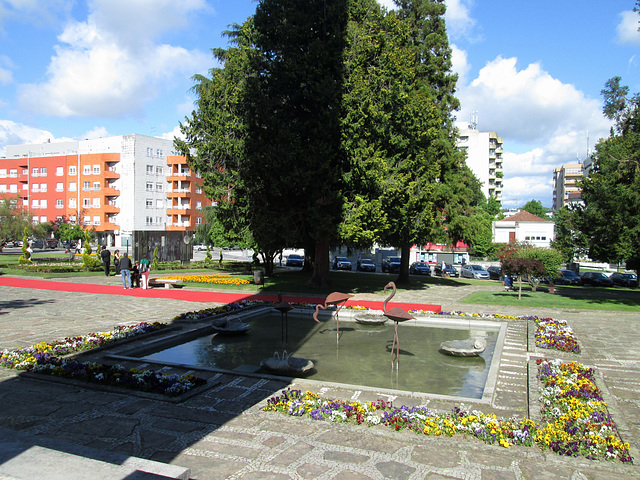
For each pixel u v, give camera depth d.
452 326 12.88
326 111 17.11
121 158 60.69
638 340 11.05
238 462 4.46
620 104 23.78
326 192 17.27
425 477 4.23
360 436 5.12
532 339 10.56
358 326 12.68
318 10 18.47
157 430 5.19
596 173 23.97
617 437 5.23
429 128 21.34
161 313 13.63
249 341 10.58
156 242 33.06
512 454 4.73
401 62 19.58
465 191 25.72
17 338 9.89
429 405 6.28
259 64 18.64
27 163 65.75
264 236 18.73
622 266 46.16
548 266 22.58
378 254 50.44
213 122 19.73
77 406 5.89
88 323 11.80
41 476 3.12
